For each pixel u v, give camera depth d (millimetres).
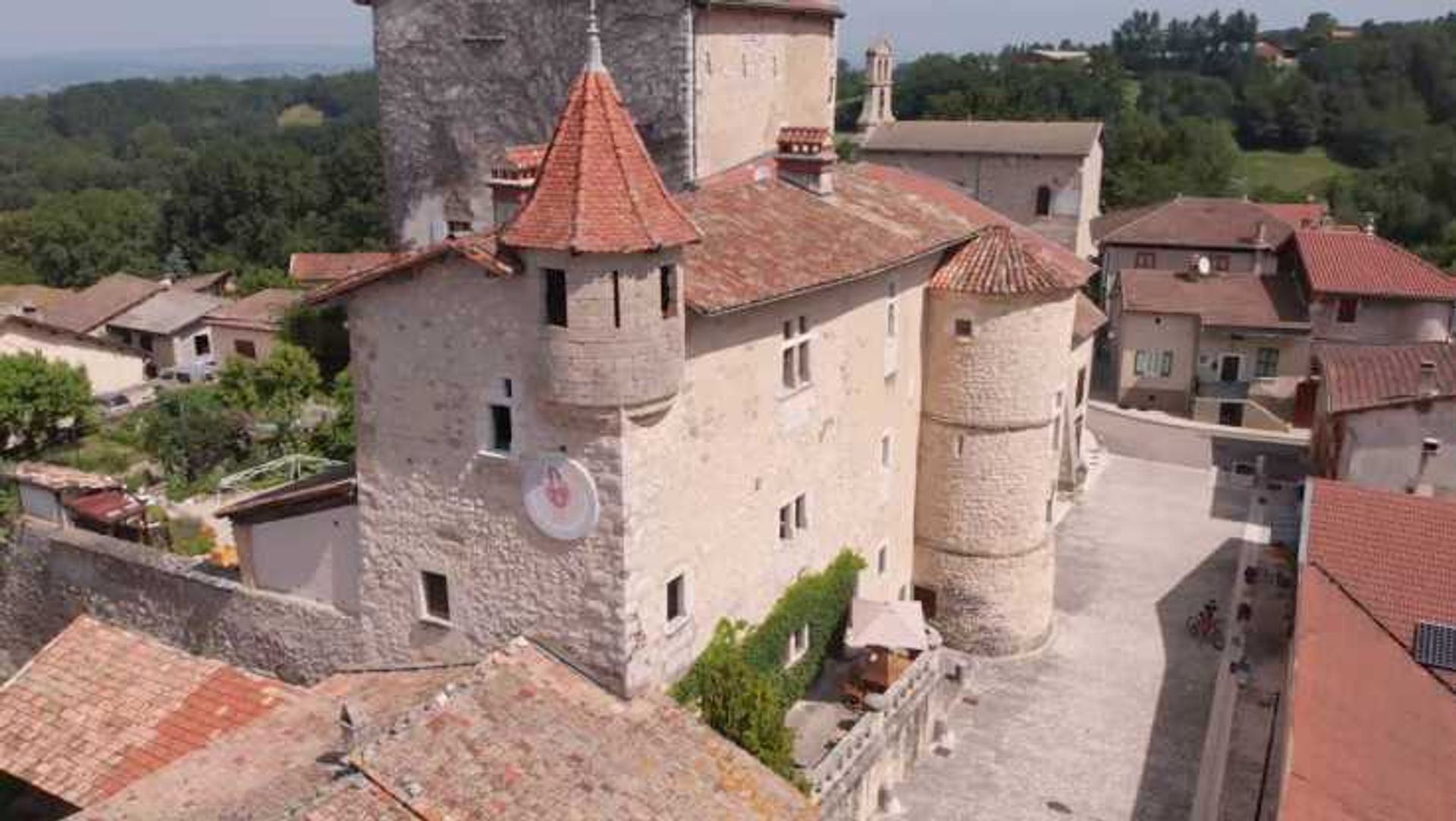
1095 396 64688
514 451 22438
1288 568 39688
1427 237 99812
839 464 29219
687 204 26906
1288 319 59219
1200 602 37344
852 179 34500
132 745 23953
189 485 51594
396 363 23516
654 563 22500
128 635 27062
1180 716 30531
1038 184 74750
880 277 29375
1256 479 50094
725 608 25375
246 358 70125
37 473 40500
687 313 22078
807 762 25703
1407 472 40125
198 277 110312
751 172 31453
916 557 34344
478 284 21844
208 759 21578
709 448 23844
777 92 35750
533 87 32719
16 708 25375
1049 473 33188
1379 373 44344
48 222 131750
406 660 25609
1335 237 62906
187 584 29750
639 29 30875
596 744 20953
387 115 35125
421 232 35844
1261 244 71938
